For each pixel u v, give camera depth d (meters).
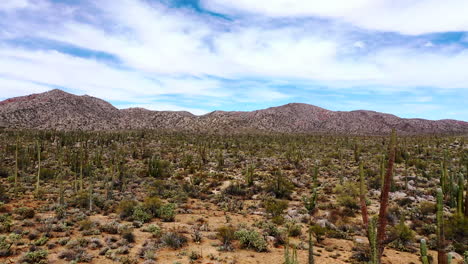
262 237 17.98
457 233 17.52
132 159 62.34
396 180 38.75
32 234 17.06
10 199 27.53
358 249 16.80
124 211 23.80
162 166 47.53
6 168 43.84
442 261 8.38
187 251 16.03
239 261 14.75
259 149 87.25
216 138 126.88
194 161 60.81
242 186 37.53
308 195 33.41
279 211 24.97
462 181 18.56
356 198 29.30
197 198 32.91
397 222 21.86
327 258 15.48
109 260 14.39
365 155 67.88
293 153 70.88
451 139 90.56
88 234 18.38
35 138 84.81
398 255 16.39
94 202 26.89
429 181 38.50
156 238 18.12
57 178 40.25
